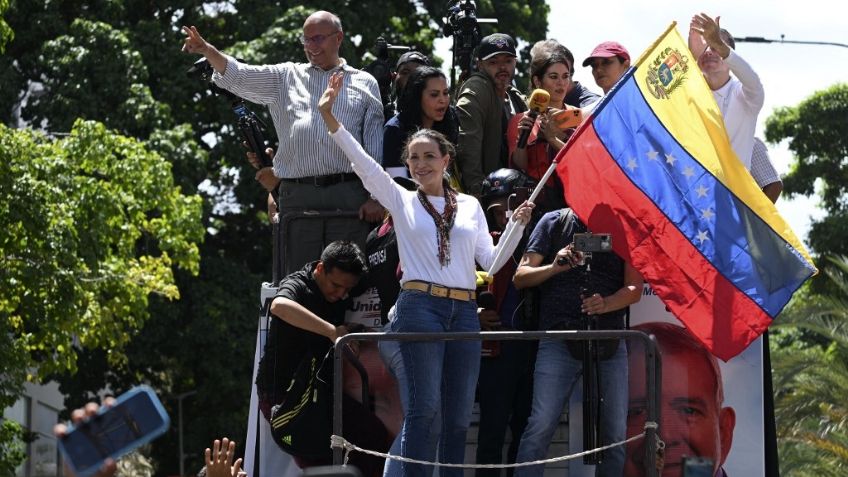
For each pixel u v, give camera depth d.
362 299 16.19
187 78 55.47
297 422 15.32
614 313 15.42
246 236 60.84
